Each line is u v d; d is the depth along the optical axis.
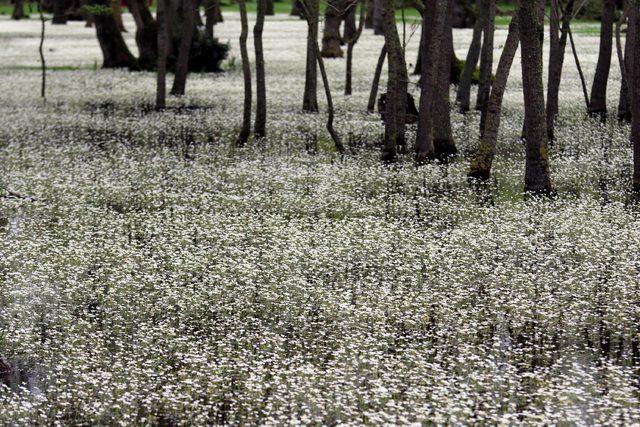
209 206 19.53
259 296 13.84
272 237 17.08
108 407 10.12
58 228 17.92
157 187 21.39
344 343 11.95
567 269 15.03
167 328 12.59
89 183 21.83
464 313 12.95
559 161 23.98
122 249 16.36
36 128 30.03
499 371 10.93
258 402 10.17
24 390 10.52
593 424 9.50
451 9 24.73
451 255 15.82
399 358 11.36
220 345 11.87
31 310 13.37
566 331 12.33
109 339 12.25
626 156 24.67
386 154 24.44
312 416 9.77
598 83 32.16
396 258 15.73
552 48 26.98
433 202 19.72
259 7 27.11
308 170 23.08
